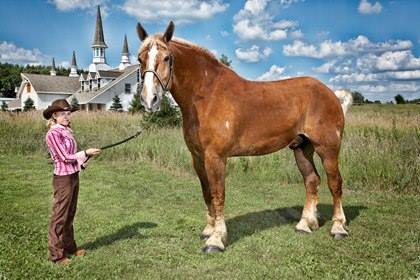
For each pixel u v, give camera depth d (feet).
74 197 14.69
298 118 16.79
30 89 166.91
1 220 20.10
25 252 15.49
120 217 21.03
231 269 14.03
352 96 19.01
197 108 15.19
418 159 27.35
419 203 23.18
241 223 19.56
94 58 210.79
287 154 33.22
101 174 33.63
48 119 14.65
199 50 15.38
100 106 142.51
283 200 24.67
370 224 19.10
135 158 41.70
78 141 45.65
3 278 13.16
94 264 14.51
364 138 33.83
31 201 24.35
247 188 28.04
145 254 15.53
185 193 26.91
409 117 58.03
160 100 13.56
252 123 15.81
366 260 14.74
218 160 15.37
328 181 17.69
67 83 171.01
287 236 17.46
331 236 17.43
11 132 53.31
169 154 38.32
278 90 16.65
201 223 19.72
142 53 13.79
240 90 15.76
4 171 34.58
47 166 37.32
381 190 26.73
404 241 16.63
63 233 14.82
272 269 13.96
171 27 14.07
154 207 23.20
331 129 17.30
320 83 17.74
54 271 13.85
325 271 13.73
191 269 14.06
